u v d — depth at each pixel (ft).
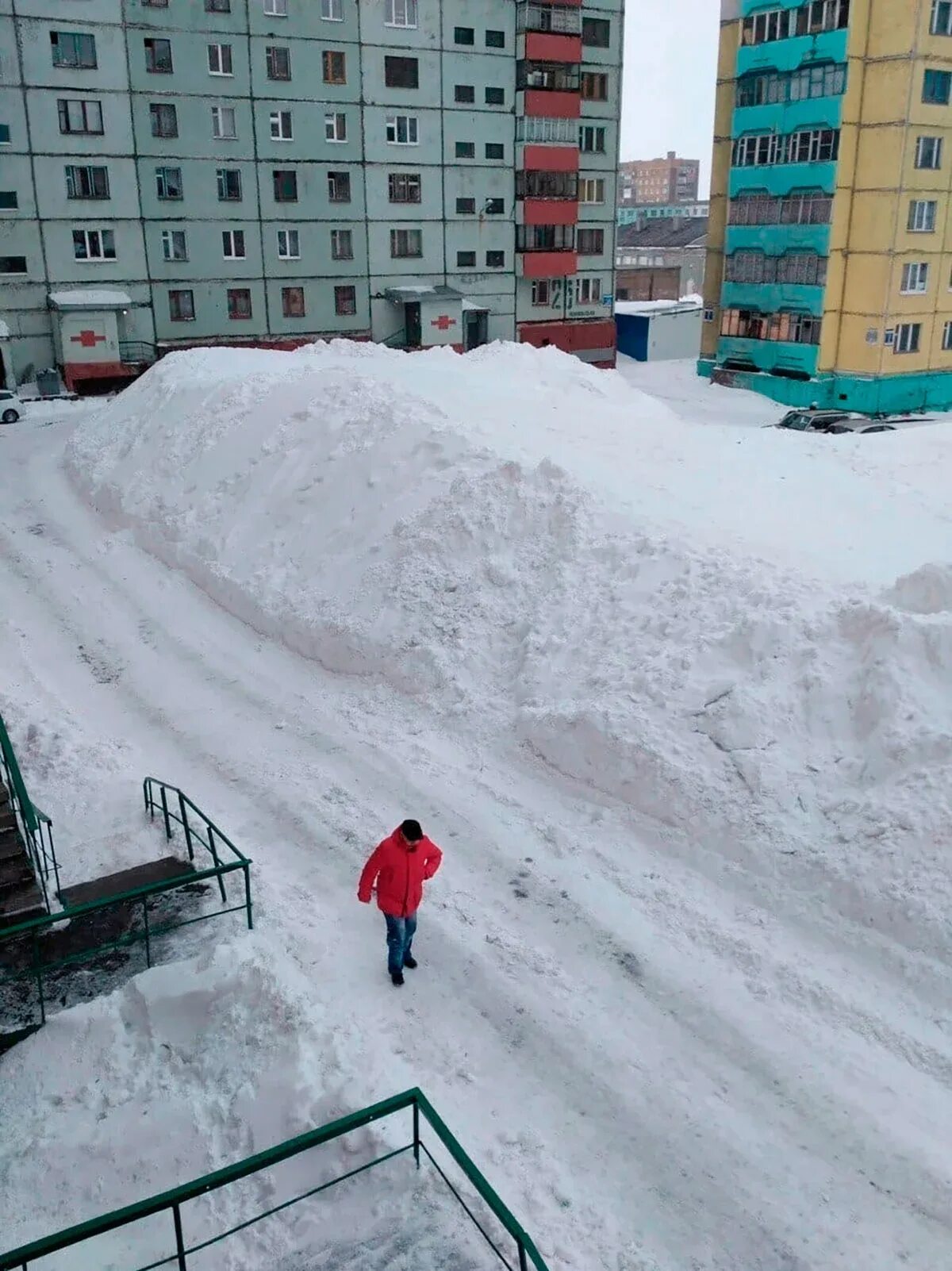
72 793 35.86
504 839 31.99
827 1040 23.97
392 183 146.82
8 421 110.22
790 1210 20.29
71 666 47.03
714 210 145.79
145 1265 19.85
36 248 126.11
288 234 141.38
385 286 150.30
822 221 127.75
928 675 30.86
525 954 27.22
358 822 33.60
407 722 39.45
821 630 33.65
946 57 119.03
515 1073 23.73
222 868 27.71
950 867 26.50
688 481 50.31
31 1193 21.91
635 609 38.24
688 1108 22.57
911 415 124.98
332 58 137.69
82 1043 25.17
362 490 50.96
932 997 24.75
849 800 29.25
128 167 128.67
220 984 25.75
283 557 51.03
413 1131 20.65
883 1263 19.25
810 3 123.03
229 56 131.34
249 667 45.80
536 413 58.59
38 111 122.31
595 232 165.78
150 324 135.03
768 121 131.44
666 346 179.11
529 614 41.04
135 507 62.90
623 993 25.81
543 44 148.66
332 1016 24.85
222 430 62.64
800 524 46.83
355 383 59.21
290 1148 17.21
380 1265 18.85
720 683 33.50
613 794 33.14
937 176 123.54
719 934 27.43
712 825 30.48
